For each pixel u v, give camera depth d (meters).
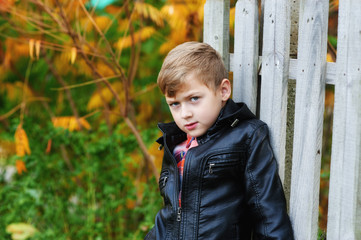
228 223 1.54
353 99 1.30
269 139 1.60
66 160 3.53
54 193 3.31
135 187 3.41
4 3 2.88
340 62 1.33
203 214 1.56
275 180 1.51
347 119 1.32
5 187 3.22
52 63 3.73
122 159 3.26
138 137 3.05
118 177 3.26
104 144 3.27
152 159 3.34
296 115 1.50
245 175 1.53
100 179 3.30
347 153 1.32
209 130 1.58
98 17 3.21
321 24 1.38
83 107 3.97
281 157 1.58
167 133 1.72
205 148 1.57
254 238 1.57
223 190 1.55
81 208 3.31
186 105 1.53
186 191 1.58
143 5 2.85
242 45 1.71
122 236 3.23
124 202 3.23
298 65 1.48
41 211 3.33
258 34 1.67
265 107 1.61
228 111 1.57
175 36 2.89
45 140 3.35
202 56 1.54
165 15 2.86
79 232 3.10
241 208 1.56
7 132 4.05
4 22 3.62
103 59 2.91
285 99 1.56
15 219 3.11
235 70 1.75
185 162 1.58
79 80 3.96
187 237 1.57
